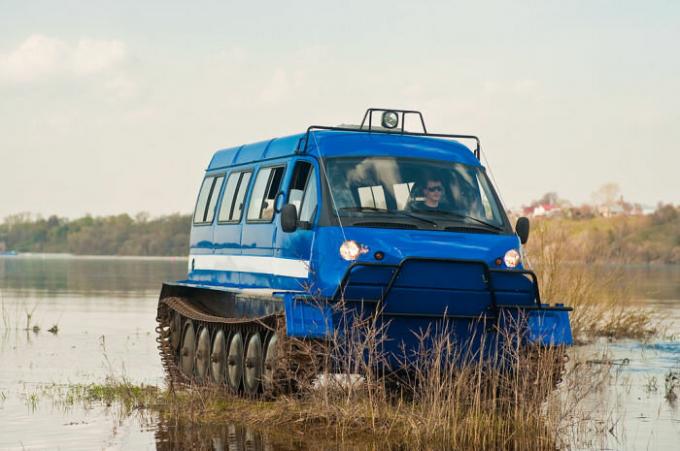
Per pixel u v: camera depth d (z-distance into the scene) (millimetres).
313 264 27438
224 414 27875
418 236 27031
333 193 27672
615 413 29094
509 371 27594
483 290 26984
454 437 24219
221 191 35656
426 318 27078
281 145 31391
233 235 33531
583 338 51000
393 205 27891
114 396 31719
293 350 26797
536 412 25906
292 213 27859
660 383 35281
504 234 28078
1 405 30266
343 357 26281
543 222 53500
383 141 29188
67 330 56844
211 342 33531
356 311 26484
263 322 28141
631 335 52594
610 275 56469
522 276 27250
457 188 28703
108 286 116000
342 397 26750
